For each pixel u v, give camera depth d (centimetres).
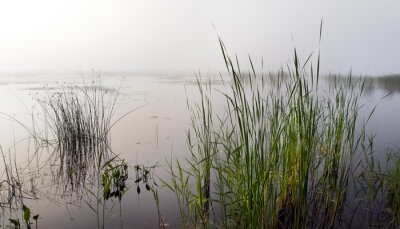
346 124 424
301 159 257
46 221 325
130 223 320
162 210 350
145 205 364
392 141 613
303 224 278
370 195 346
